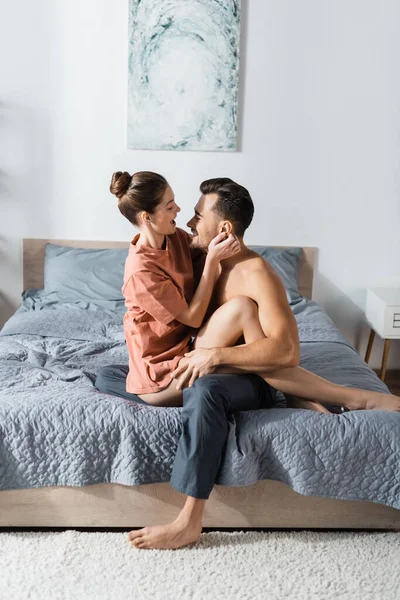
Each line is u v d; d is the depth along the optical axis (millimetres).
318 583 1977
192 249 2436
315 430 2133
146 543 2100
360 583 1980
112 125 3857
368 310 3992
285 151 3900
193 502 2098
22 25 3760
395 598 1917
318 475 2125
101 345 3012
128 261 2332
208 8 3730
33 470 2145
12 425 2137
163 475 2156
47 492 2184
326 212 3965
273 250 3910
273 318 2223
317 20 3785
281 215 3961
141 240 2340
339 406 2332
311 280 3988
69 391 2348
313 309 3627
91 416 2154
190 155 3889
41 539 2168
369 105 3865
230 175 3918
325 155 3908
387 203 3963
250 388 2203
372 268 4031
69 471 2143
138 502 2197
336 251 4008
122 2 3742
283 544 2164
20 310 3604
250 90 3840
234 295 2312
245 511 2211
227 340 2254
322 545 2162
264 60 3812
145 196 2246
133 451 2123
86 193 3916
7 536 2180
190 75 3785
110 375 2498
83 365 2779
